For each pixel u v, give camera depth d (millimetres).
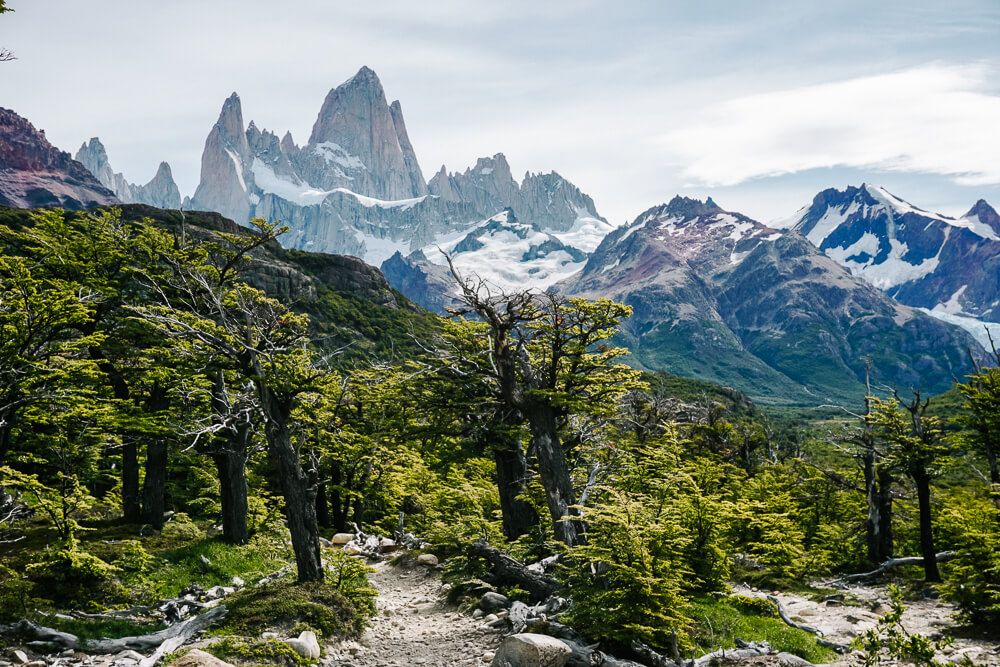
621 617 14781
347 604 19500
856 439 34688
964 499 32844
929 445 29953
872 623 21312
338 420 35594
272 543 29891
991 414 30406
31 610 17172
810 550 34156
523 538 26859
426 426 31141
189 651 14352
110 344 27766
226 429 27422
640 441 42406
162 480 28891
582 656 14656
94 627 17234
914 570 32375
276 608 18047
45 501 20125
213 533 30688
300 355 26547
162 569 23312
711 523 21328
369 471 39062
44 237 27688
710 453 47625
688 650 16156
